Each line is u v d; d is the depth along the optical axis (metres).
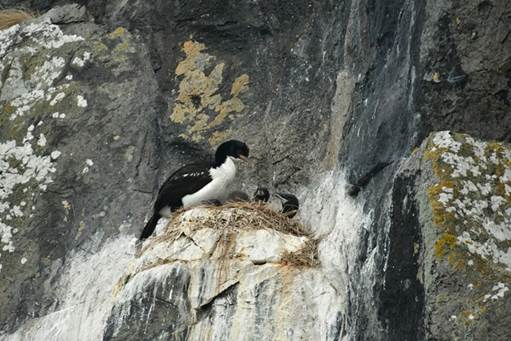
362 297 12.11
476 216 10.98
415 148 11.84
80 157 16.11
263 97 16.31
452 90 11.80
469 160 11.35
